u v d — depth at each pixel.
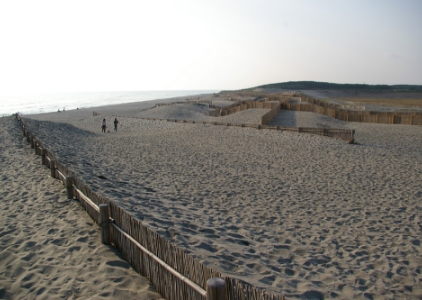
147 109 53.03
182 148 17.11
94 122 33.91
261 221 7.69
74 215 6.86
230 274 4.96
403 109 52.41
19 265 4.98
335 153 16.39
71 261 5.07
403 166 13.89
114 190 8.85
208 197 9.23
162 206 7.98
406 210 8.80
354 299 4.80
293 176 12.03
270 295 3.01
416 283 5.41
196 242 6.01
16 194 8.45
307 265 5.75
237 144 18.45
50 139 18.08
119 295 4.21
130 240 4.92
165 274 4.14
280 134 21.95
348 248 6.55
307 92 137.38
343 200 9.52
